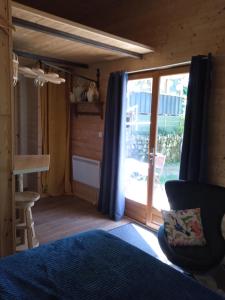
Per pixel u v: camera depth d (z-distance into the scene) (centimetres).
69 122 494
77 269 163
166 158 347
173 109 334
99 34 283
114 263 171
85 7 436
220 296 144
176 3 316
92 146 457
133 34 372
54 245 192
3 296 135
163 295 142
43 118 473
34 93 477
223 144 283
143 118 372
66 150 502
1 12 217
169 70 333
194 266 211
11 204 241
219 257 214
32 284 146
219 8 278
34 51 359
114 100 382
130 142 394
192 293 145
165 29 329
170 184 279
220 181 288
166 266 171
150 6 346
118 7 392
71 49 344
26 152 524
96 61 417
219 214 244
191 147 289
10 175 238
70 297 138
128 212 406
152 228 363
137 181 390
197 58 281
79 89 448
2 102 227
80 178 484
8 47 224
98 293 142
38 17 241
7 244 243
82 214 413
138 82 377
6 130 232
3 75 226
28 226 271
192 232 238
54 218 395
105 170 407
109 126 396
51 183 494
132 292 144
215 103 287
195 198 262
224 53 277
